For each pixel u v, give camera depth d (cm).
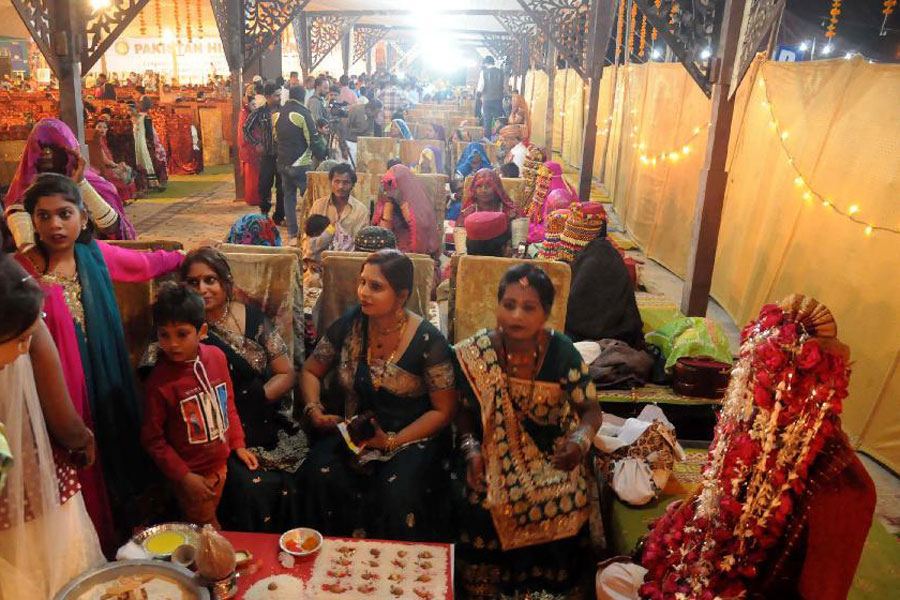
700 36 464
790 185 469
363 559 229
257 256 319
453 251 651
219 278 279
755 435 183
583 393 254
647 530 264
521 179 651
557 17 926
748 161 555
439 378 272
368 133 1295
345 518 271
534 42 1883
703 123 646
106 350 260
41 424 196
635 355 374
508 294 246
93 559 219
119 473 271
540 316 246
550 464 263
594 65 875
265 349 294
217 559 196
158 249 325
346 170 524
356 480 272
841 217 403
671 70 754
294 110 791
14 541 190
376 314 266
